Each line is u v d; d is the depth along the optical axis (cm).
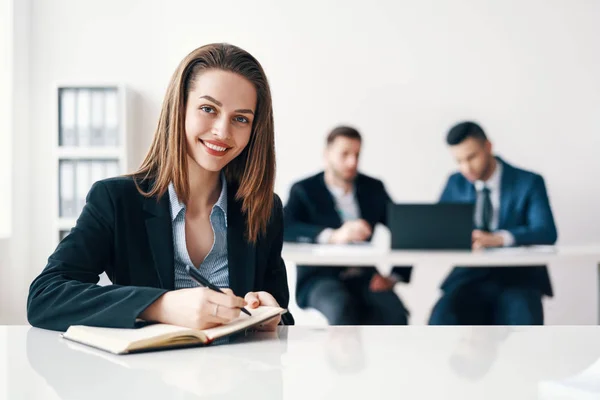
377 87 461
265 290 142
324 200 395
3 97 427
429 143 460
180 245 131
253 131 133
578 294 458
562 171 458
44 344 96
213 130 123
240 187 135
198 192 134
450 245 313
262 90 130
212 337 95
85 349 92
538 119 459
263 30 461
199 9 460
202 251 135
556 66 458
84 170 416
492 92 460
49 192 451
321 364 84
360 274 370
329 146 396
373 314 367
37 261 450
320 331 109
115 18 457
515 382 75
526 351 93
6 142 426
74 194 416
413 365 83
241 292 132
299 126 460
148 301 101
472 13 459
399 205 315
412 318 454
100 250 125
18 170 436
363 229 359
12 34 427
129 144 432
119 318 100
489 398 68
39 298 110
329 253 302
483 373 79
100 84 414
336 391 70
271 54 461
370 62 461
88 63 456
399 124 460
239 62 125
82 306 105
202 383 73
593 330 112
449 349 94
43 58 454
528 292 347
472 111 460
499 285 351
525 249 331
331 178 398
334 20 460
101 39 457
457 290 353
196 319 98
